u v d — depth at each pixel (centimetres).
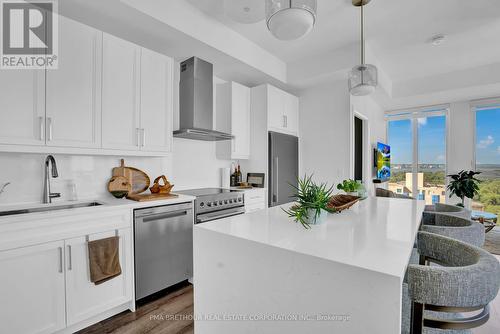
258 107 353
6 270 144
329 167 372
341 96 360
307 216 140
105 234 184
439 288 85
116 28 224
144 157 268
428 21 265
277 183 350
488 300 87
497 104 458
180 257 235
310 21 139
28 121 169
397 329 76
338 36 294
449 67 398
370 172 472
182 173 312
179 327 181
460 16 257
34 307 153
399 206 202
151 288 212
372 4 235
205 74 286
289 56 347
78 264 171
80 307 171
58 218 162
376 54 348
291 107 389
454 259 129
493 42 315
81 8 195
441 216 213
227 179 354
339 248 100
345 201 192
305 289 96
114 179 236
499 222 459
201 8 244
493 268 89
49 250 158
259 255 109
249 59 304
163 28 224
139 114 229
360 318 83
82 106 194
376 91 415
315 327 93
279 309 103
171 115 255
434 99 478
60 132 183
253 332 112
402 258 90
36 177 199
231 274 120
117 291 190
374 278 80
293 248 100
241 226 136
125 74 219
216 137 307
